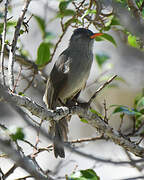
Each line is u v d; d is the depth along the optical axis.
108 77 10.80
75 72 10.90
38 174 7.81
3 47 7.63
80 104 9.12
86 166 13.84
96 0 9.30
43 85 12.23
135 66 15.72
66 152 13.90
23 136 8.56
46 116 8.14
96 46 16.62
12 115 14.64
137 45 10.49
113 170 14.47
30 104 7.60
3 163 14.33
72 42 11.15
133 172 14.07
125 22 8.54
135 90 16.06
